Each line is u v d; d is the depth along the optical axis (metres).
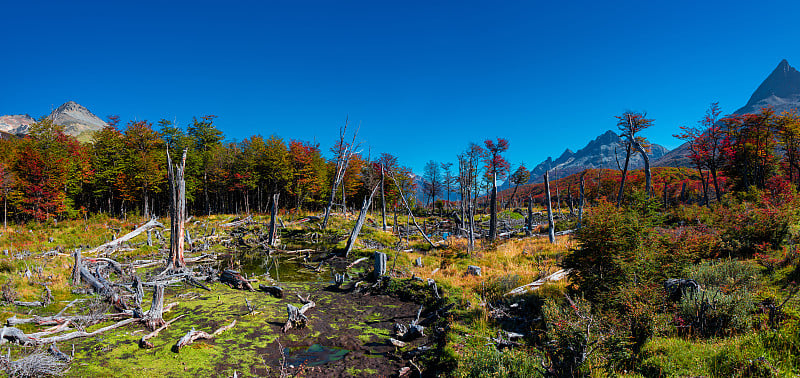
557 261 15.88
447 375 7.23
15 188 34.22
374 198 59.22
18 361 7.02
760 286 8.36
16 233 26.58
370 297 14.41
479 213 53.78
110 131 45.88
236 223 40.62
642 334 6.41
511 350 7.33
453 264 18.22
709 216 18.31
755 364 4.85
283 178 49.22
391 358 8.73
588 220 9.59
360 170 56.88
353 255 24.72
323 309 12.87
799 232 11.79
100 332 9.84
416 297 13.60
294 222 41.41
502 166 39.56
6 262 16.92
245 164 51.72
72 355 8.33
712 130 36.44
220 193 53.03
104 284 14.01
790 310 6.16
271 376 7.86
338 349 9.41
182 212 18.98
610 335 5.66
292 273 19.94
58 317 10.38
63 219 38.72
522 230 33.94
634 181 53.34
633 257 8.84
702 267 10.05
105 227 32.31
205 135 51.75
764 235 12.06
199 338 9.67
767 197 18.14
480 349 7.55
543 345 7.48
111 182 41.62
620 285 8.27
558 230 28.59
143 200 46.31
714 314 6.72
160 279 16.53
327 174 56.72
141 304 12.24
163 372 7.82
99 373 7.58
